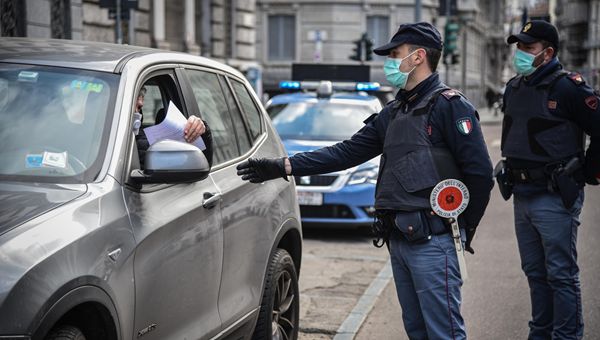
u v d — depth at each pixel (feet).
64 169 12.11
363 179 34.91
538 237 18.40
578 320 18.02
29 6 50.11
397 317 23.43
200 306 14.11
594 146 17.33
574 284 17.93
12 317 9.71
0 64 13.58
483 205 14.06
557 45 17.65
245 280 16.01
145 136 15.02
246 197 16.12
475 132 13.83
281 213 17.78
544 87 17.57
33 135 12.56
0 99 13.03
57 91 13.17
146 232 12.29
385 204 14.26
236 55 97.50
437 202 13.85
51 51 14.24
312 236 36.32
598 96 17.30
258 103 19.19
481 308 23.99
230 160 16.30
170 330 13.16
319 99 40.57
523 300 24.86
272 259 17.35
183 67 15.79
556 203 17.67
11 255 10.06
